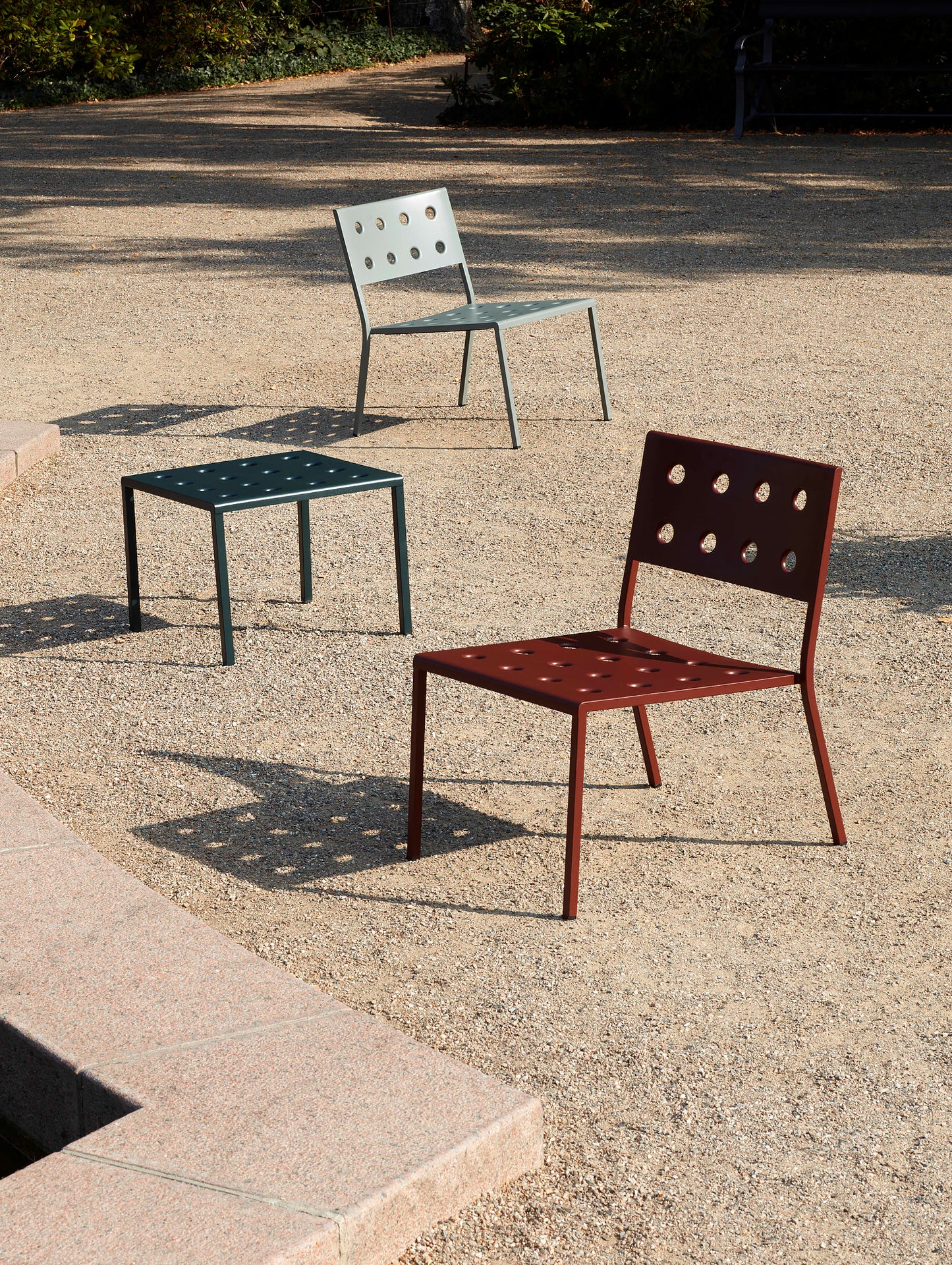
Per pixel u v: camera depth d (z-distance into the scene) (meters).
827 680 4.88
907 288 10.80
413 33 31.38
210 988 2.96
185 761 4.36
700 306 10.34
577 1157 2.71
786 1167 2.70
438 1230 2.48
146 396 8.45
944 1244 2.51
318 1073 2.68
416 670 3.77
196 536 6.36
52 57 23.75
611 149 17.67
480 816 4.04
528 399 8.31
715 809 4.07
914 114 18.52
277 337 9.71
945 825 3.96
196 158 17.12
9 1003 2.89
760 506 3.89
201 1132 2.51
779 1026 3.12
